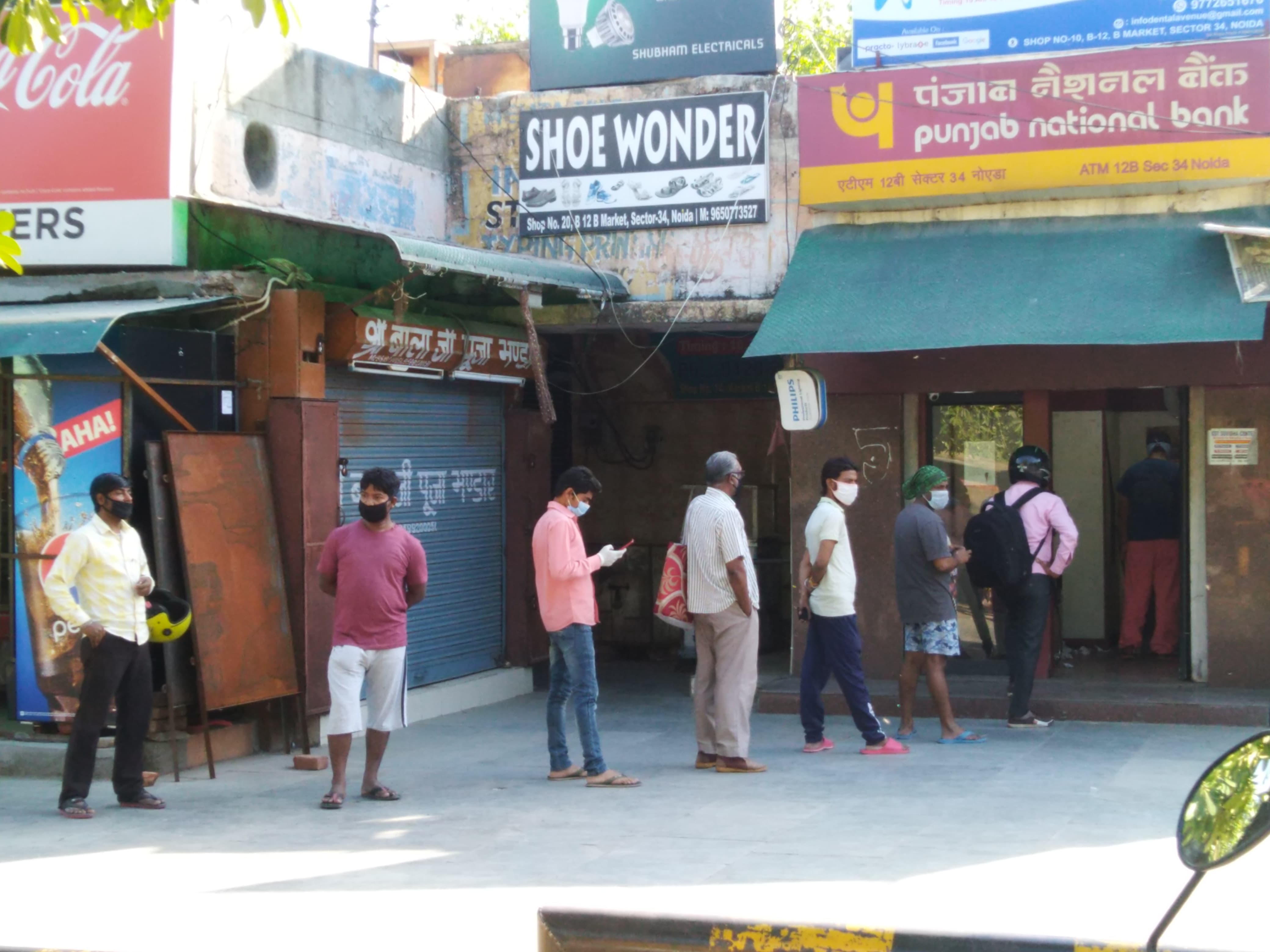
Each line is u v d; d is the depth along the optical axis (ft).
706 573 27.30
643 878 19.72
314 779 27.63
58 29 21.06
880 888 18.95
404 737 32.60
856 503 35.83
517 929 17.44
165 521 27.37
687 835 22.49
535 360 32.32
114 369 27.48
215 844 22.36
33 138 29.53
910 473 36.17
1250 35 32.04
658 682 41.73
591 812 24.41
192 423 28.68
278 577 29.27
